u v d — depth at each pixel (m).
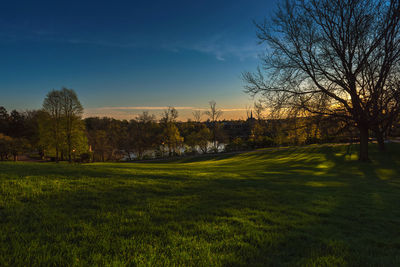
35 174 7.58
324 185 9.76
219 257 2.74
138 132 57.06
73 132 35.38
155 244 3.00
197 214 4.52
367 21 14.66
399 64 13.82
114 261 2.46
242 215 4.58
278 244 3.30
